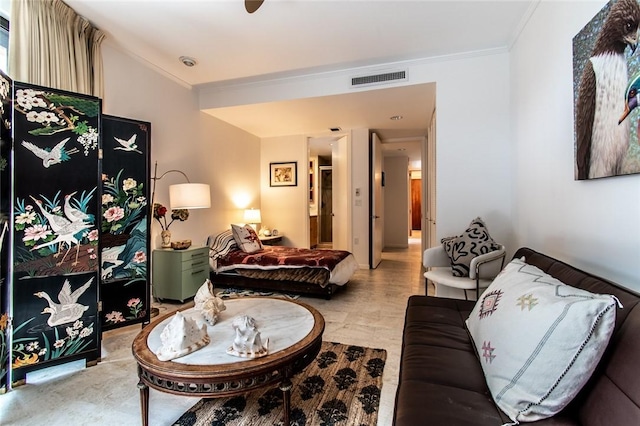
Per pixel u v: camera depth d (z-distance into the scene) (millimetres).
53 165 1970
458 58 3096
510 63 2908
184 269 3215
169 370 1229
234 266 3746
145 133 2674
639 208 1221
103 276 2453
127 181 2570
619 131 1294
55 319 1954
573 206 1743
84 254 2074
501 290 1312
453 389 1077
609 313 859
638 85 1180
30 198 1887
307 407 1580
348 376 1863
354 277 4562
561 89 1872
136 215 2623
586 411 869
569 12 1765
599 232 1491
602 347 858
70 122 2033
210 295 1826
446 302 2049
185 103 3820
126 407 1607
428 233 5004
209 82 3809
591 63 1500
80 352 2027
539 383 912
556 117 1945
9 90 1793
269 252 3963
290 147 5590
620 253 1337
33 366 1868
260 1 1916
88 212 2100
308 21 2514
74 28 2443
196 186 3336
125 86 2998
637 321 848
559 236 1917
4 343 1764
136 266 2623
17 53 2105
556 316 930
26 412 1571
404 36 2752
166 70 3441
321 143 6266
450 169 3125
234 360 1285
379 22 2531
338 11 2379
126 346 2334
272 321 1694
